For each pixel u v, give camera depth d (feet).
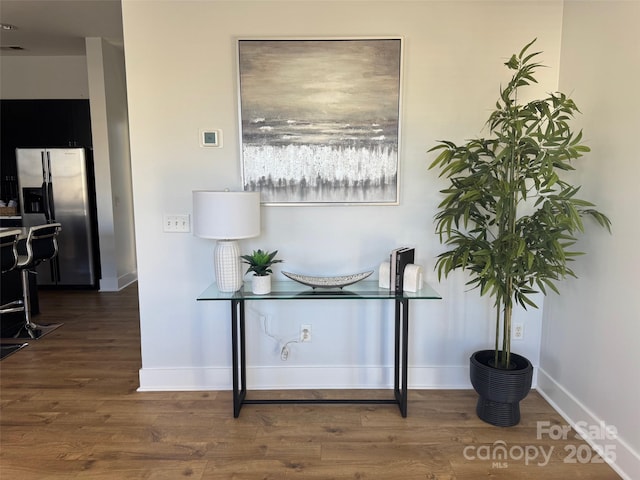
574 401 7.59
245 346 8.71
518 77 6.78
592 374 7.11
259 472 6.43
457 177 8.15
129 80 8.11
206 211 7.24
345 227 8.53
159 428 7.55
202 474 6.38
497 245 6.91
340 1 7.93
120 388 9.04
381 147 8.23
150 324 8.82
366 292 7.65
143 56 8.05
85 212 17.19
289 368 9.00
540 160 6.71
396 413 8.04
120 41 16.15
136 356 10.77
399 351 8.56
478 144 7.07
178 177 8.37
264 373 9.00
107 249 17.28
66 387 9.09
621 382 6.40
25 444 7.10
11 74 18.25
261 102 8.11
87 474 6.38
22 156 16.87
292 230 8.52
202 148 8.30
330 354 8.98
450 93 8.15
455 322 8.85
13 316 12.96
